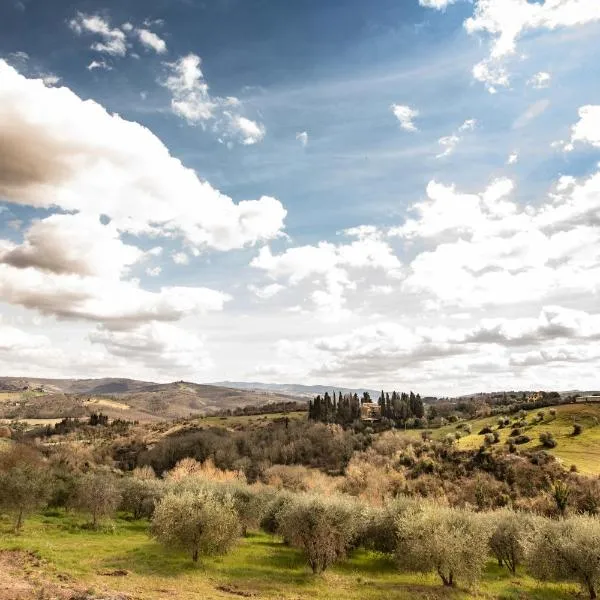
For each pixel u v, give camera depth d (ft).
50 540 161.68
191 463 477.36
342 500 170.40
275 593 113.50
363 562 166.50
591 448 412.36
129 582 108.47
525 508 297.33
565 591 135.33
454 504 332.39
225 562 146.61
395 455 469.16
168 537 140.05
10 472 195.00
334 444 561.43
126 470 535.19
